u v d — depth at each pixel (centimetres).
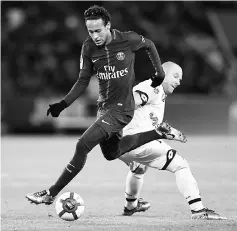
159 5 8894
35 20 8506
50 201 2217
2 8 8675
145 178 3928
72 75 8181
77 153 2184
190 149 5959
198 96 8306
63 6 8619
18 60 8200
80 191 3362
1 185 3609
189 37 9062
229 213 2595
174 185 3603
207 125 7800
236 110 8156
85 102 7644
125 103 2208
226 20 9238
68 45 8375
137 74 8031
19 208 2767
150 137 2362
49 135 7662
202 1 9419
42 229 2112
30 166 4609
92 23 2120
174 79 2473
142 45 2212
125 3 8719
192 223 2247
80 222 2311
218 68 8844
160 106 2466
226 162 4919
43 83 8075
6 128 7631
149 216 2539
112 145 2266
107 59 2175
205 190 3372
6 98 7619
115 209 2750
